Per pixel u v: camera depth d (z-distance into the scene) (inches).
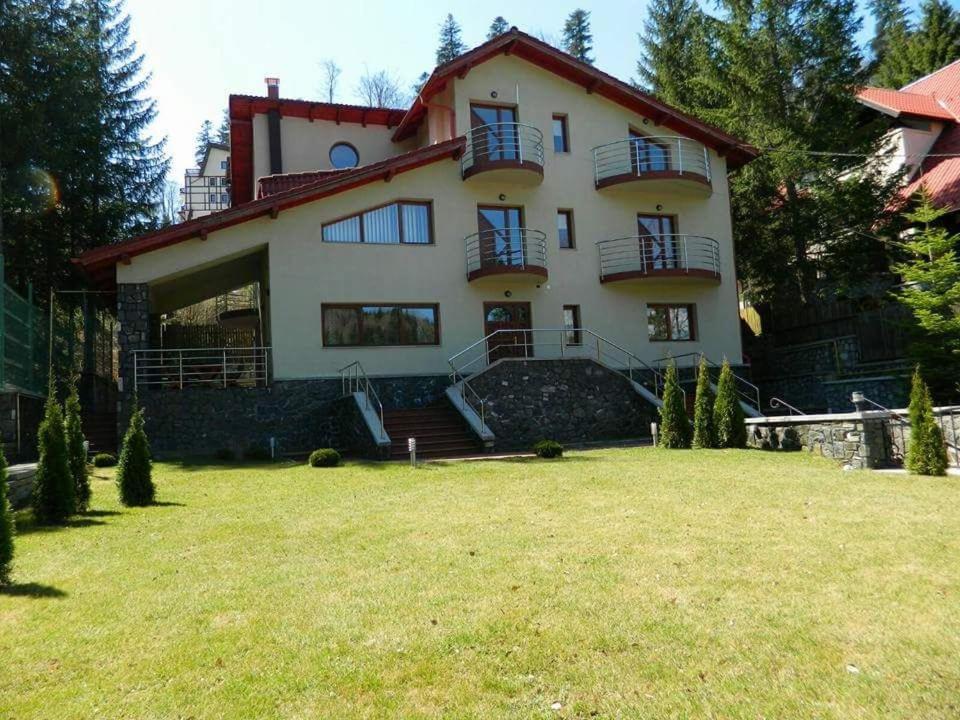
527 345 820.6
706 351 902.4
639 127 906.1
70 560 274.4
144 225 991.6
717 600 208.5
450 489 414.0
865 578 223.9
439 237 798.5
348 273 755.4
